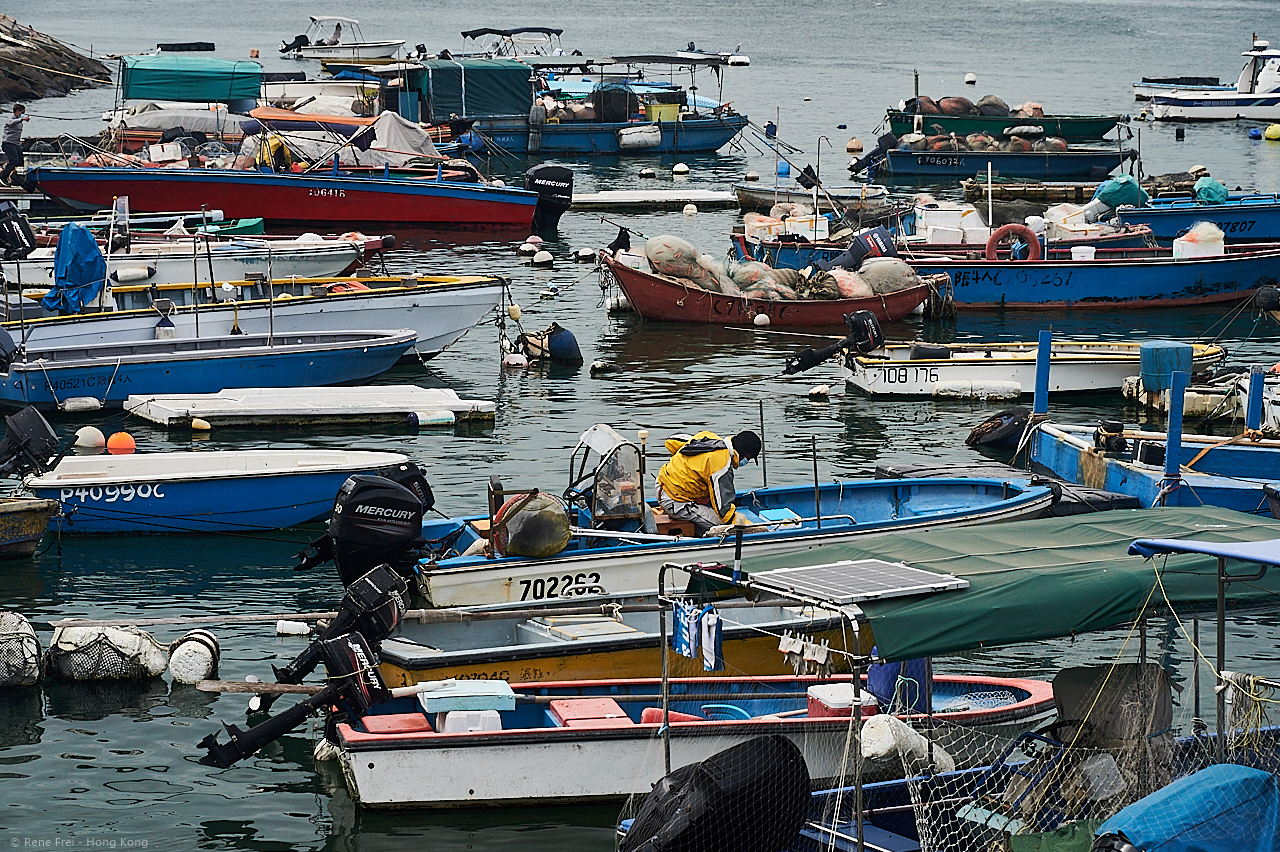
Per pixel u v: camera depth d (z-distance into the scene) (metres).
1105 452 19.34
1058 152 55.66
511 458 20.94
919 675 11.88
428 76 55.31
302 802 11.30
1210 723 11.69
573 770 11.17
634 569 14.28
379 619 12.11
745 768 9.09
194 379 23.28
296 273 29.25
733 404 24.64
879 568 10.74
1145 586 10.32
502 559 13.96
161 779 11.60
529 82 58.38
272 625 14.80
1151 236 36.00
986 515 15.77
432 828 10.90
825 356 26.09
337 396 22.78
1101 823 9.30
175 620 13.57
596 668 12.56
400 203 40.81
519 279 35.41
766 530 15.16
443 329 26.62
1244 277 33.62
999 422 21.78
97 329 23.50
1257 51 75.44
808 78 89.25
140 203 39.97
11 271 27.08
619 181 52.97
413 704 12.13
